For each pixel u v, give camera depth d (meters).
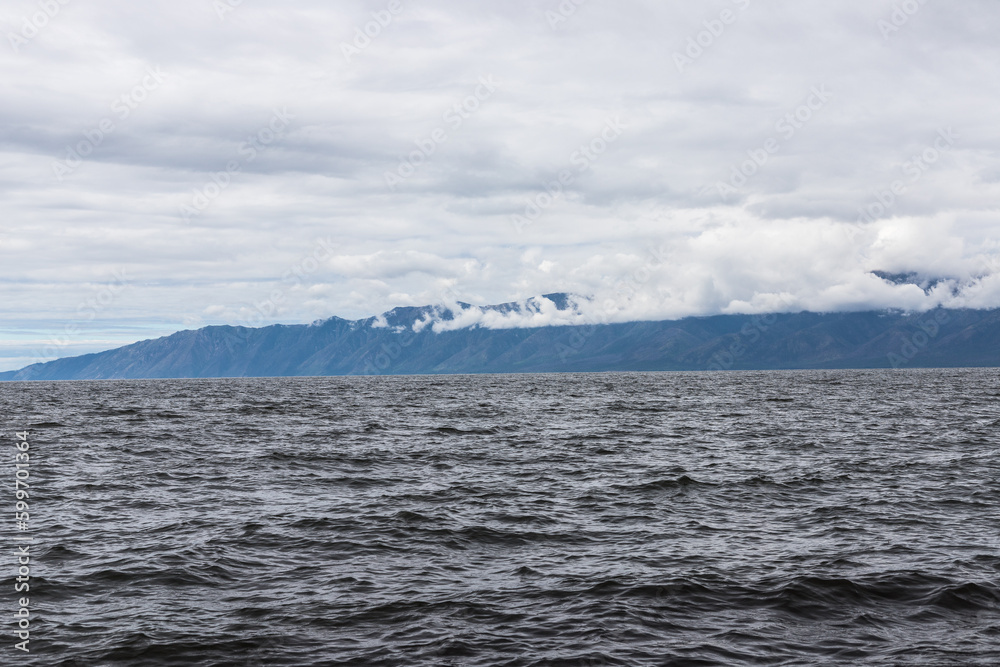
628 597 16.97
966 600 16.64
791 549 21.28
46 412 86.50
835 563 19.56
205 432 58.66
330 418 75.06
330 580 18.44
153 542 22.17
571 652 13.80
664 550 21.36
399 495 30.30
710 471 36.25
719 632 14.85
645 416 75.50
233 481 33.94
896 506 27.27
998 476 33.84
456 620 15.54
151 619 15.60
